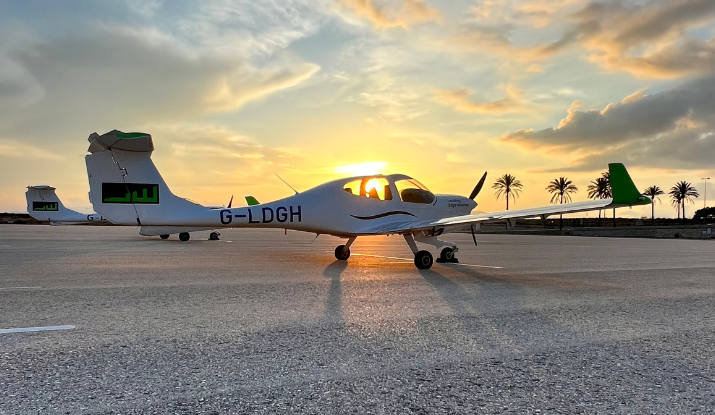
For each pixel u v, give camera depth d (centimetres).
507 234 4484
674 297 557
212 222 1012
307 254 1292
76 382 245
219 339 339
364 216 977
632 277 769
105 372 262
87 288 588
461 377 261
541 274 809
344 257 1093
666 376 266
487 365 284
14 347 311
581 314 446
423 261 891
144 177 1082
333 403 221
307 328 377
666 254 1428
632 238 3466
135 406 214
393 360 292
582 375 267
